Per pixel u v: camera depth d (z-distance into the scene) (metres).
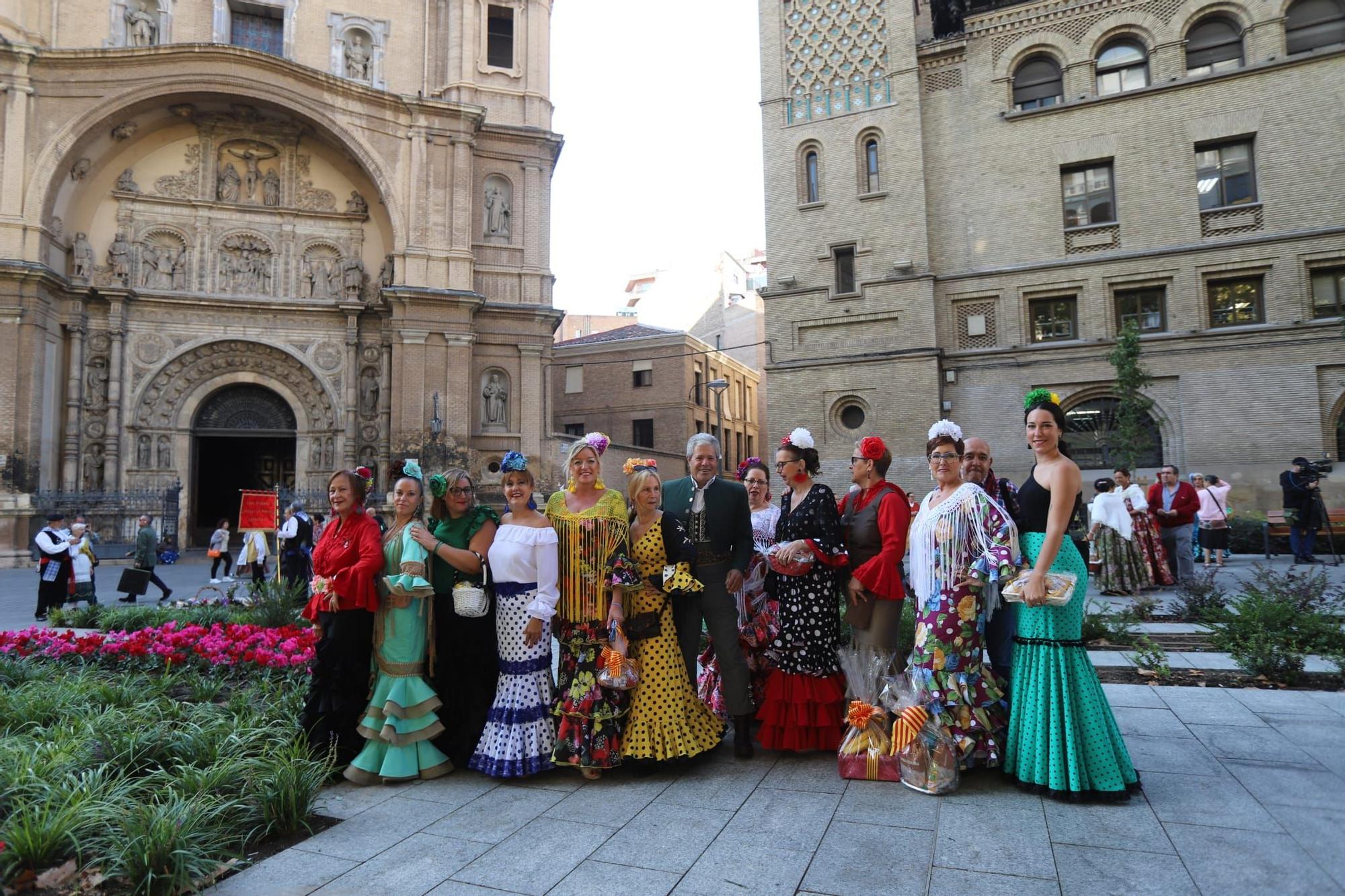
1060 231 20.58
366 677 4.80
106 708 5.68
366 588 4.59
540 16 30.22
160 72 24.22
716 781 4.47
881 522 4.85
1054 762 4.00
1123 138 20.23
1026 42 21.23
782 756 4.89
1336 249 18.23
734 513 5.01
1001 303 20.91
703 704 4.98
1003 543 4.23
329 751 4.64
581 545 4.68
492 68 29.38
